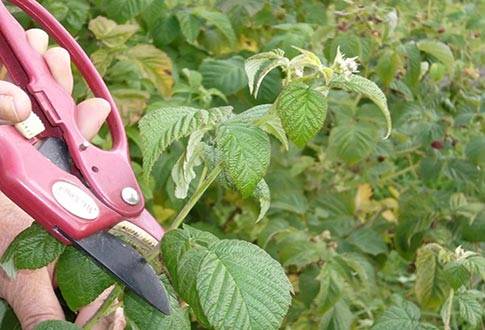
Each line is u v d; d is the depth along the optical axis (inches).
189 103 42.0
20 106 17.3
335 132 45.6
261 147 18.9
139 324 20.8
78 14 40.5
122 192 18.7
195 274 18.9
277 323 18.1
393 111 48.2
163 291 19.3
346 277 39.5
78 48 20.7
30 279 21.9
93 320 21.1
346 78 19.1
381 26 45.6
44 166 17.8
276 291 18.4
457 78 51.0
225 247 19.1
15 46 19.2
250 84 19.9
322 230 45.9
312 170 50.2
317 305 40.7
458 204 47.1
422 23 53.1
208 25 47.6
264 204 21.3
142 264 19.1
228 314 18.0
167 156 40.3
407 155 53.3
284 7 50.3
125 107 38.7
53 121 18.7
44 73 19.2
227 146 18.8
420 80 50.1
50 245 20.1
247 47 50.7
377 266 47.1
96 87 20.7
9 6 37.7
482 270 32.4
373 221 49.6
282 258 40.3
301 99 18.6
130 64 40.0
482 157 47.6
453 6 62.1
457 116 50.1
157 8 43.6
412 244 47.5
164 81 40.4
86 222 17.7
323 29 45.4
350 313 40.5
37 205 17.4
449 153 50.6
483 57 57.1
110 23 39.5
